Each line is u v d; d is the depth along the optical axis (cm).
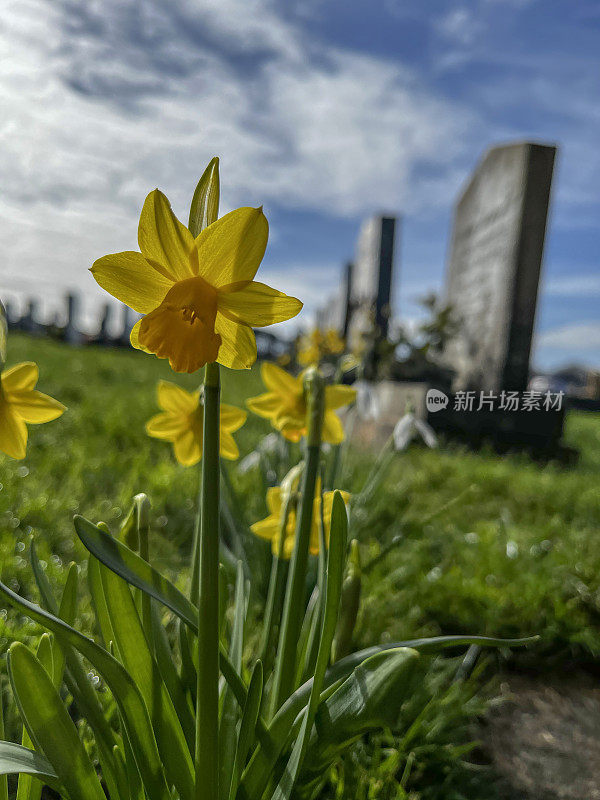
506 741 41
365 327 204
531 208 142
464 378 166
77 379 199
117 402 148
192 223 17
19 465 82
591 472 134
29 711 18
